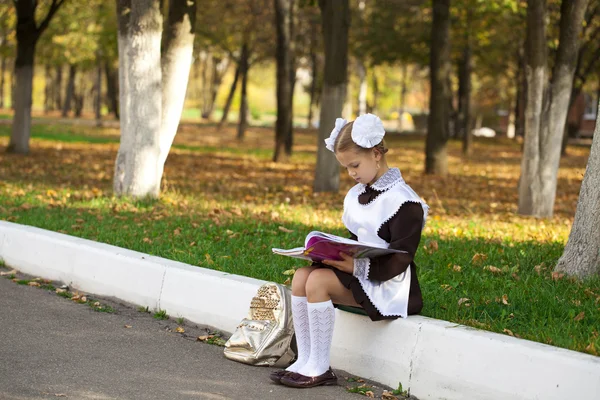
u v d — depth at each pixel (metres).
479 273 7.32
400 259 4.71
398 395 4.79
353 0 40.56
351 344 5.14
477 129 73.69
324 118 16.72
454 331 4.61
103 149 29.58
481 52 40.31
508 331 4.88
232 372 5.12
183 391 4.69
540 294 6.12
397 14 36.69
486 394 4.38
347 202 5.05
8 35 40.97
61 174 18.64
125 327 6.13
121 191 12.98
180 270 6.44
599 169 6.96
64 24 40.31
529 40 14.06
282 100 26.42
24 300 6.88
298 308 5.03
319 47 40.59
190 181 18.69
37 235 7.94
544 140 14.19
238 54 47.47
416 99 98.00
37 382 4.72
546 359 4.16
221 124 54.31
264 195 16.09
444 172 24.36
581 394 4.01
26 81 23.94
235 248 8.30
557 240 10.25
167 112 13.38
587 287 6.55
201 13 35.09
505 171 27.11
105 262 7.11
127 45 12.80
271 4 35.84
